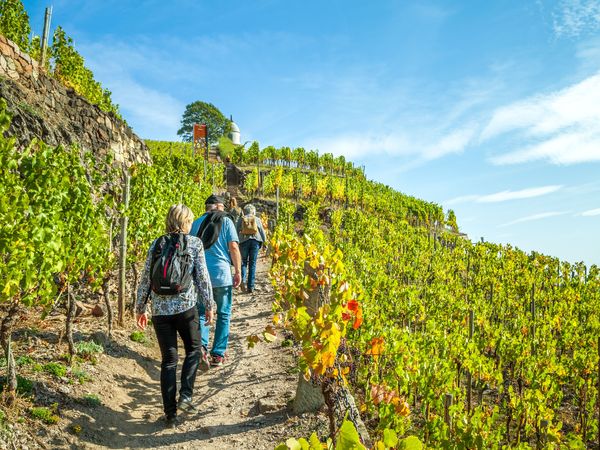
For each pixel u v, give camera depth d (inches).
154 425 153.6
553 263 679.1
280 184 1403.8
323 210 1269.7
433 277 650.8
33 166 169.2
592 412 264.2
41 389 146.0
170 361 155.9
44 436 125.6
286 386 188.4
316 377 140.9
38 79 480.4
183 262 154.3
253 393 183.5
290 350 237.9
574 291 549.3
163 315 154.1
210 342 258.4
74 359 176.7
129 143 648.4
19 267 145.7
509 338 320.8
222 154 1908.2
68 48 615.5
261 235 397.4
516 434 232.8
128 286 318.7
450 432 168.4
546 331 393.7
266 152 1850.4
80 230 187.9
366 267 479.8
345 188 1509.6
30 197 162.4
